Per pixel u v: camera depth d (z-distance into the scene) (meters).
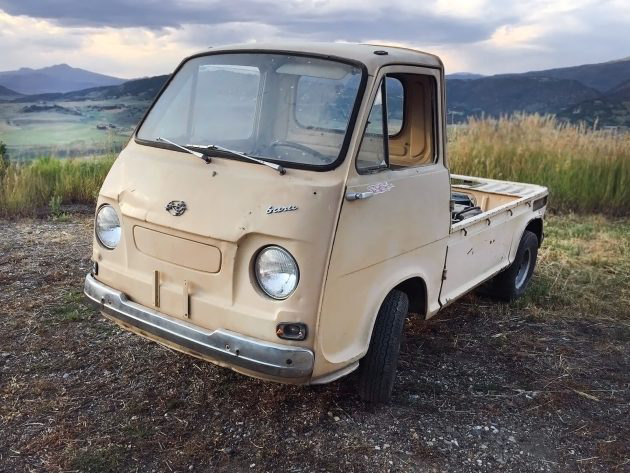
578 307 6.02
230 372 4.23
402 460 3.47
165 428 3.60
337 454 3.47
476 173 11.16
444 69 4.10
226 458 3.37
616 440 3.85
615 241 8.45
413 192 3.80
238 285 3.22
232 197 3.27
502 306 5.95
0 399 3.79
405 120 4.11
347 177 3.27
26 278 5.83
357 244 3.35
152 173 3.61
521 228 5.77
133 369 4.22
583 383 4.55
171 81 4.21
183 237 3.33
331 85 3.54
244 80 3.85
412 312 4.34
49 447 3.37
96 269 3.85
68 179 9.42
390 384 3.88
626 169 10.74
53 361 4.28
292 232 3.08
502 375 4.59
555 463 3.58
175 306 3.42
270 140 3.63
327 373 3.31
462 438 3.73
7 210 8.43
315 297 3.12
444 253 4.34
